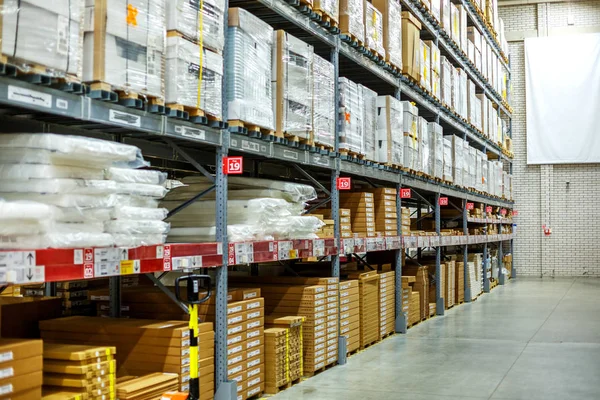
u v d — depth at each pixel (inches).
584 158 818.2
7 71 125.3
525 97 846.5
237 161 202.2
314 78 261.6
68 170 143.0
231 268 357.1
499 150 738.8
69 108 143.1
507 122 839.7
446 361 298.0
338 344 290.0
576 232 828.6
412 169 387.9
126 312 215.3
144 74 161.0
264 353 233.6
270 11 253.4
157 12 166.4
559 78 826.2
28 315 191.2
